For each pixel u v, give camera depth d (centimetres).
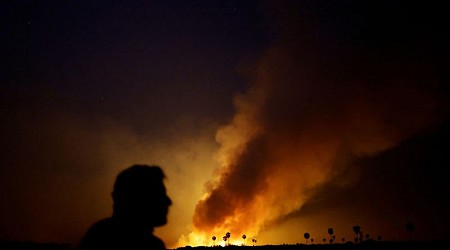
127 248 346
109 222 365
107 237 348
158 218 382
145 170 385
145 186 374
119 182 379
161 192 386
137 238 357
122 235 351
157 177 388
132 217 368
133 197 369
